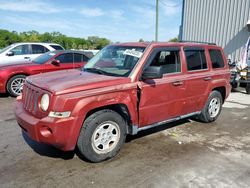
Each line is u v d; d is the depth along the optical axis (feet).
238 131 17.40
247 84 31.60
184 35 55.77
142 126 13.91
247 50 34.96
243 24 44.50
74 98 10.87
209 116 18.60
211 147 14.52
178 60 15.43
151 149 14.05
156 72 12.92
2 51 37.37
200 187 10.46
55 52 29.96
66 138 10.92
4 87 25.80
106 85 11.92
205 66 17.52
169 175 11.32
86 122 11.63
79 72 14.33
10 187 10.21
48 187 10.29
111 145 12.68
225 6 46.98
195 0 52.34
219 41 48.70
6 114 20.13
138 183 10.68
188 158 13.03
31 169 11.62
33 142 14.53
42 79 12.59
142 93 13.20
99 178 11.02
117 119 12.58
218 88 19.25
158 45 14.42
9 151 13.38
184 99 15.87
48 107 10.75
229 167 12.16
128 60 13.91
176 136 16.11
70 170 11.62
